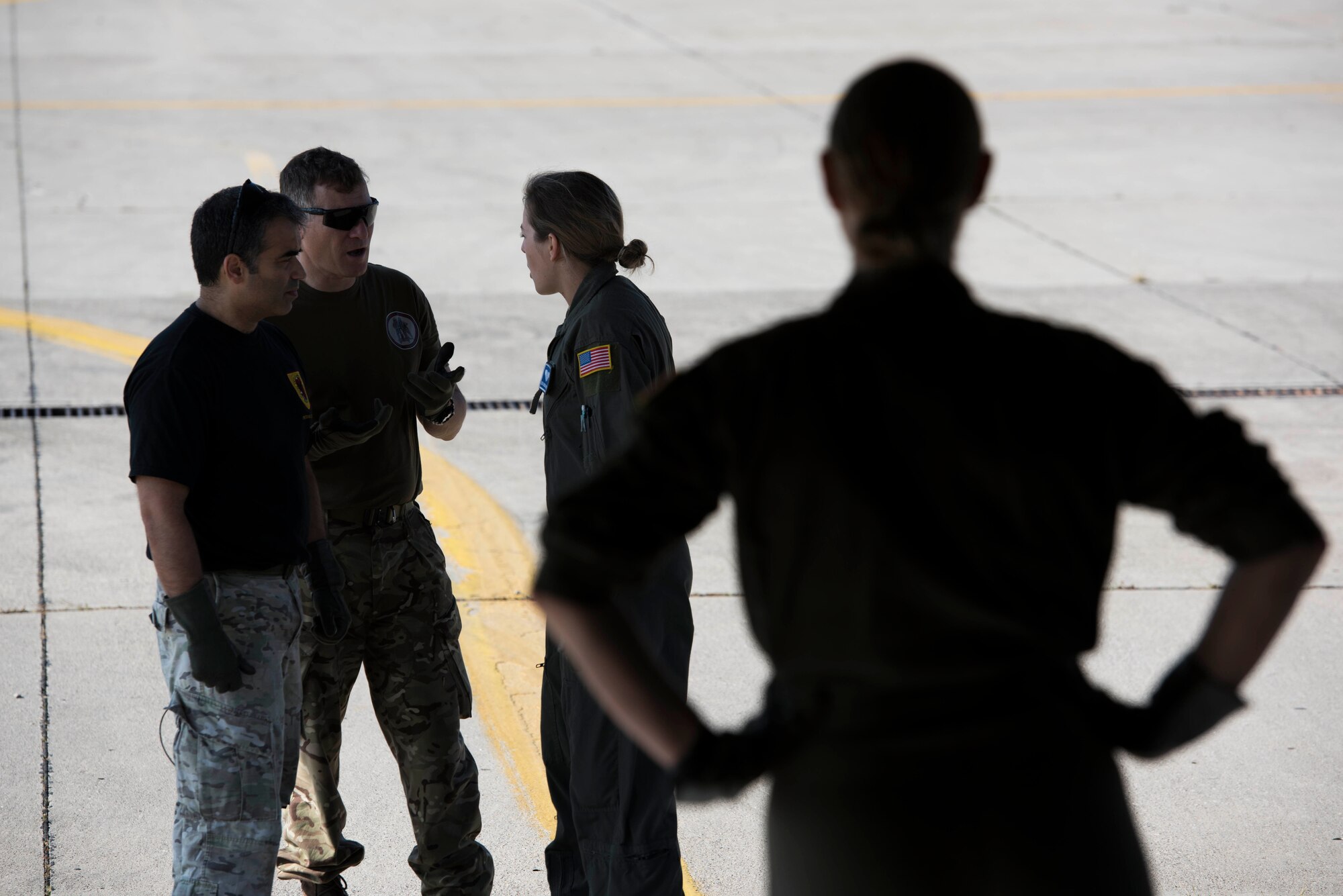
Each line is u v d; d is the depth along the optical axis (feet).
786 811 16.47
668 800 31.63
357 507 33.58
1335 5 234.99
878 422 14.99
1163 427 15.12
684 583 31.22
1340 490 65.87
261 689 28.96
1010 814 15.57
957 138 15.20
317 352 33.55
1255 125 151.94
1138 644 51.57
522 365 80.48
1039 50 191.42
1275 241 111.04
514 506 62.95
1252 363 83.56
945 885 15.70
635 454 15.57
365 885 36.96
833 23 206.49
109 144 129.08
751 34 196.75
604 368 30.19
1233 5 232.94
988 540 15.01
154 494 27.43
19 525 59.06
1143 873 16.33
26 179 117.19
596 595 15.23
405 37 186.70
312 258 32.99
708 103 154.71
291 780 30.71
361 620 33.99
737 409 15.35
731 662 49.60
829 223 112.88
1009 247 107.96
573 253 31.99
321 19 197.16
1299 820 40.22
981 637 15.31
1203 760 43.42
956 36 199.62
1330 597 55.06
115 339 82.53
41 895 35.58
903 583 15.10
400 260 99.76
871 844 15.74
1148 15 220.84
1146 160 136.67
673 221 111.75
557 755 34.71
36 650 48.75
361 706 46.55
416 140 134.92
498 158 129.39
